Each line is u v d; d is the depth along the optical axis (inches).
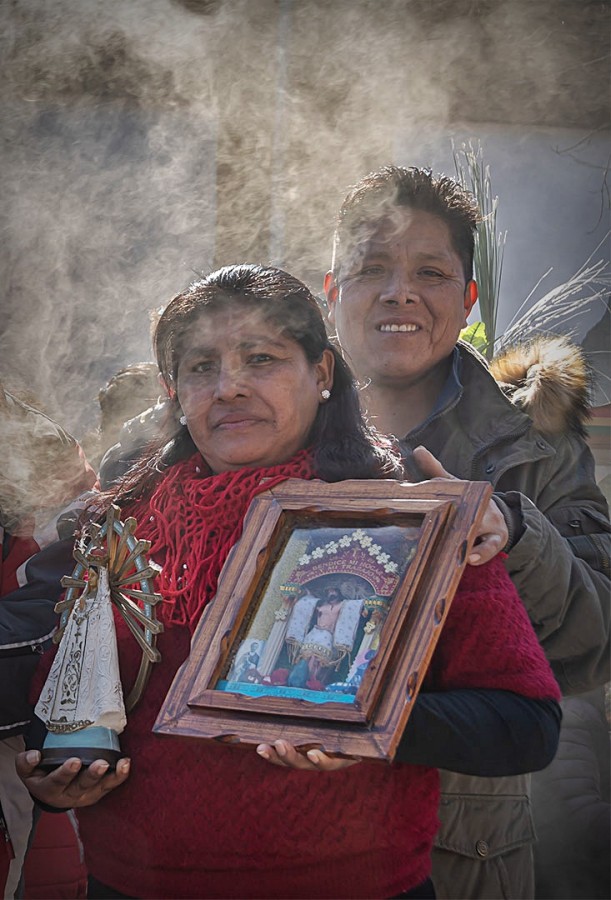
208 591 60.6
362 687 52.6
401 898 57.6
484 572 59.1
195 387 63.5
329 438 64.0
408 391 81.2
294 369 62.7
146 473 67.6
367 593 55.8
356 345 80.7
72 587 62.2
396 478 63.3
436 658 57.9
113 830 59.8
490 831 75.2
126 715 60.4
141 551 61.4
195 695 55.4
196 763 58.1
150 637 60.3
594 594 73.2
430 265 80.1
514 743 55.3
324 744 51.9
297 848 56.7
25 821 74.0
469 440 78.5
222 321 63.1
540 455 78.2
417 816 58.3
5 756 73.7
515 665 56.8
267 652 56.1
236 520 61.4
